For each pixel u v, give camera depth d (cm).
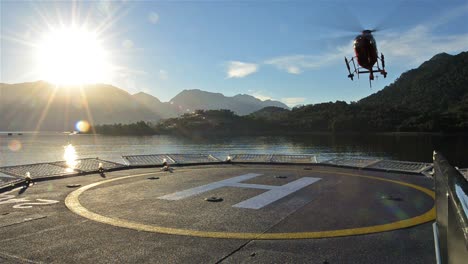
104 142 13750
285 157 2086
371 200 1002
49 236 679
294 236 680
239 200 1007
